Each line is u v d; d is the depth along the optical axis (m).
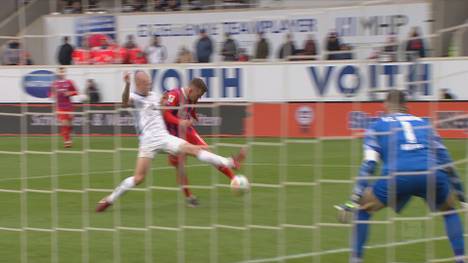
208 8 31.67
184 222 13.88
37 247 12.16
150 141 14.55
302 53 27.23
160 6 32.28
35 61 31.97
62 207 15.63
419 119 10.55
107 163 22.94
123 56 28.30
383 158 10.38
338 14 28.27
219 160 14.48
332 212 14.66
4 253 11.79
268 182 18.58
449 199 10.47
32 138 30.20
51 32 31.95
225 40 29.95
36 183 19.22
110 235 12.95
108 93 28.80
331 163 21.14
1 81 30.50
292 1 29.98
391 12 27.59
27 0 32.69
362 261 10.75
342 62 25.17
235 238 12.59
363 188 10.41
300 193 16.86
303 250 11.75
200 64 24.14
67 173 20.91
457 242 10.41
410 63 12.10
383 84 12.35
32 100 30.53
